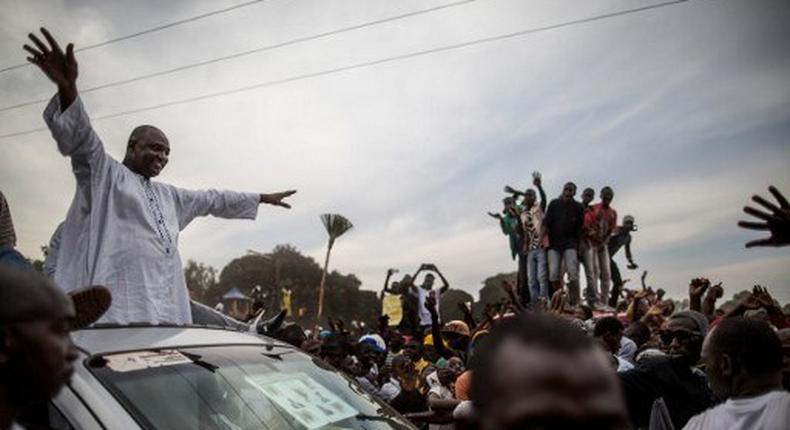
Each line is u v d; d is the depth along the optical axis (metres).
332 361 6.54
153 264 3.92
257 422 2.62
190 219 4.55
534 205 10.35
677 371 3.35
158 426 2.31
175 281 4.14
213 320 4.76
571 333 0.79
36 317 1.38
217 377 2.71
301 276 66.19
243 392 2.71
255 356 3.05
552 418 0.73
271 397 2.78
